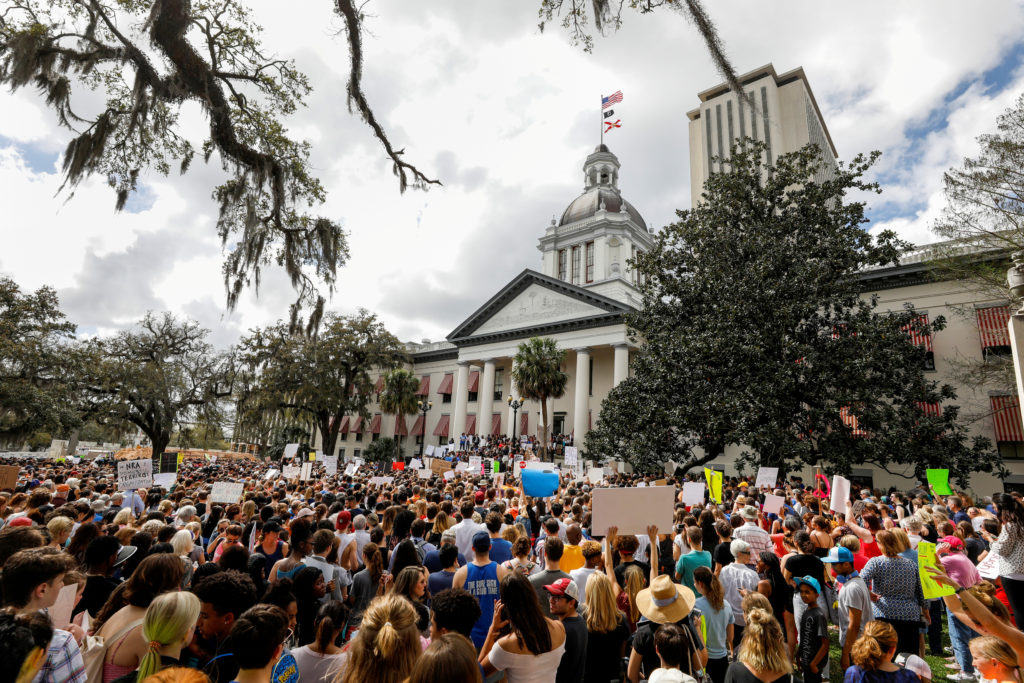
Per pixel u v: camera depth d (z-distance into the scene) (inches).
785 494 553.0
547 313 1723.7
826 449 836.0
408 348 2226.9
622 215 2206.0
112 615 139.7
